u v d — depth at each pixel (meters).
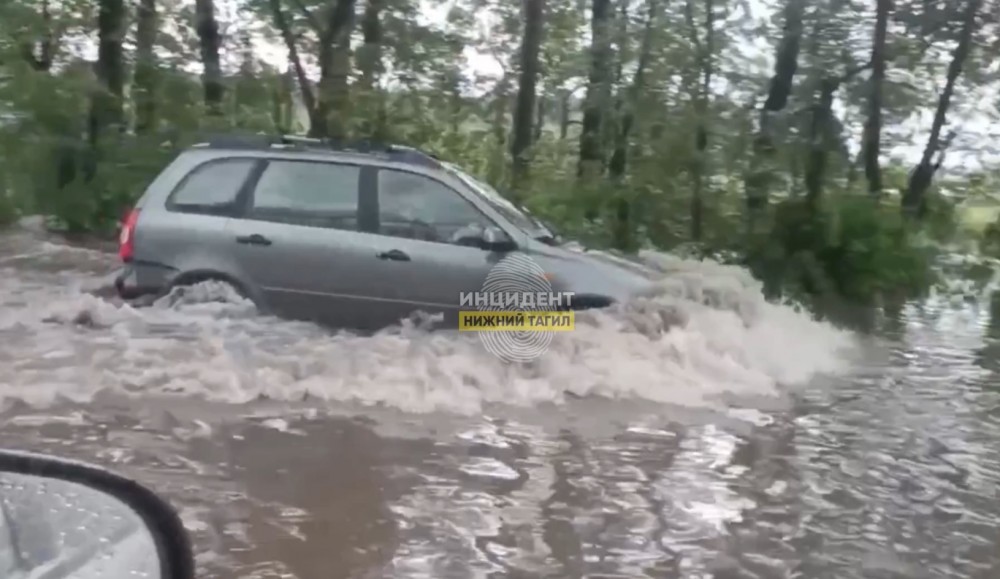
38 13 16.48
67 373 6.73
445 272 8.05
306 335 7.88
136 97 16.98
